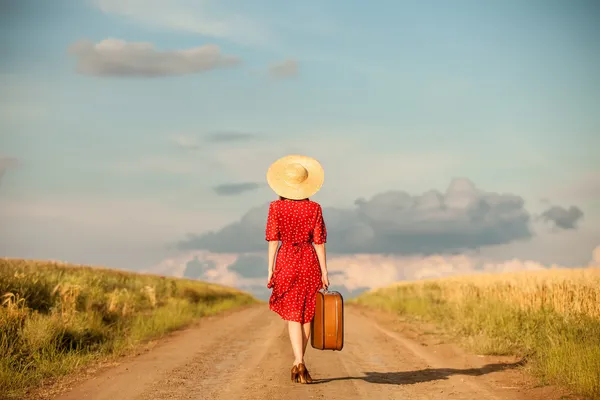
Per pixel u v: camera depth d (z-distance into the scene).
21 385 7.64
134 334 13.37
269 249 7.51
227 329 16.67
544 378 8.11
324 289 7.64
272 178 7.59
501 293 19.08
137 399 6.93
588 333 10.85
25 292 13.01
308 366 9.63
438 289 33.00
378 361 10.25
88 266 39.25
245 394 7.25
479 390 7.55
